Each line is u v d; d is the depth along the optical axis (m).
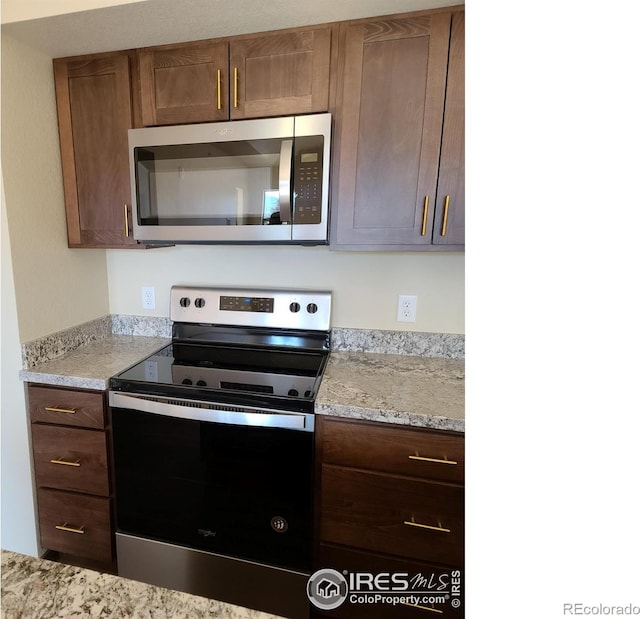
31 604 0.49
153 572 1.39
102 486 1.38
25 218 1.39
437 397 1.21
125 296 1.86
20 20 1.20
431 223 1.25
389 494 1.16
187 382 1.30
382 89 1.21
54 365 1.45
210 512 1.29
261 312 1.67
